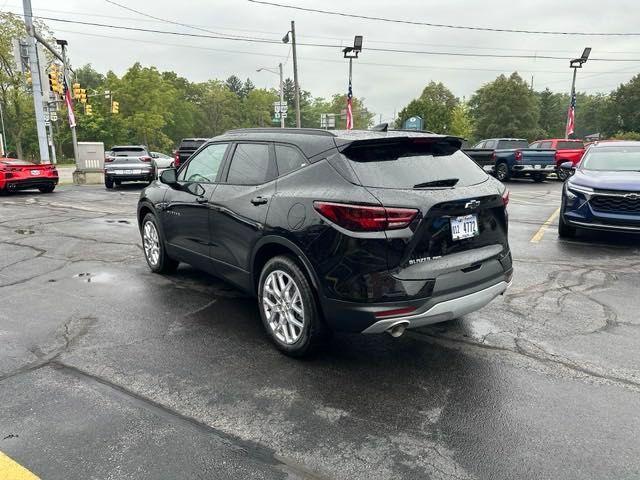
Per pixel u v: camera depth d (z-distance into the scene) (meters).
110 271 6.14
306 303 3.46
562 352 3.76
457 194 3.29
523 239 8.05
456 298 3.29
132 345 3.91
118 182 18.39
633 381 3.30
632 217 7.12
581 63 29.25
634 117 79.56
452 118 70.88
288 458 2.53
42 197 14.96
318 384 3.29
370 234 3.06
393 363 3.60
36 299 5.05
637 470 2.42
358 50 25.27
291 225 3.44
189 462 2.49
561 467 2.45
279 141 3.90
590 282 5.58
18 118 50.75
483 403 3.04
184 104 95.19
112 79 70.00
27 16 18.34
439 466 2.46
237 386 3.26
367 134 3.56
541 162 18.81
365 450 2.59
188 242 4.99
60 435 2.71
